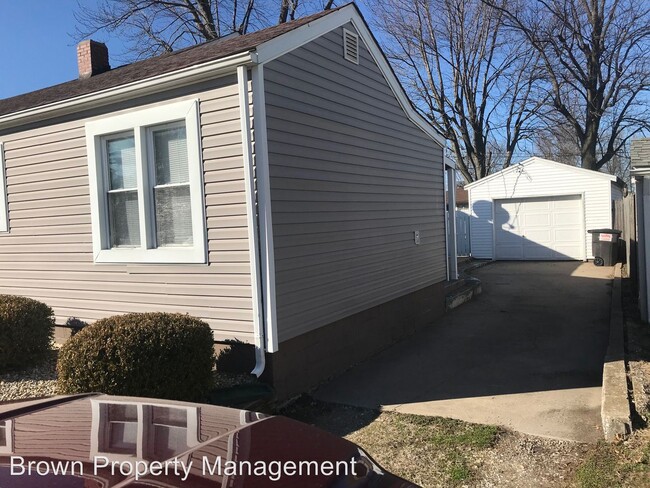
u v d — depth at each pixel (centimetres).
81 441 212
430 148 989
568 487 361
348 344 695
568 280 1383
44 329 614
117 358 445
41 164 719
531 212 1959
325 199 652
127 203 655
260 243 545
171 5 2078
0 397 504
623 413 432
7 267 774
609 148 2533
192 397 480
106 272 667
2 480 176
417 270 920
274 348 546
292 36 590
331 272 662
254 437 233
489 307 1075
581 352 706
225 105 555
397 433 473
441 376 638
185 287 598
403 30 2583
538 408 510
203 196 573
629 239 1189
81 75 1064
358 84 738
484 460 409
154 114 600
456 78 2605
